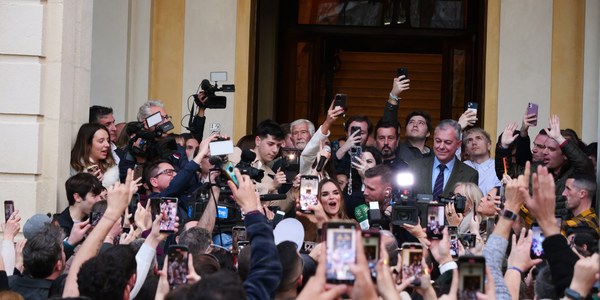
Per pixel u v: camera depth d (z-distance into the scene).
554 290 6.12
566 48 13.12
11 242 7.91
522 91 13.16
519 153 10.95
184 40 13.47
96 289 5.78
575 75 13.12
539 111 13.12
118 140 11.55
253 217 5.86
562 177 10.59
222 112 13.38
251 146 10.90
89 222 7.97
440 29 17.12
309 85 17.22
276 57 16.97
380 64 19.44
